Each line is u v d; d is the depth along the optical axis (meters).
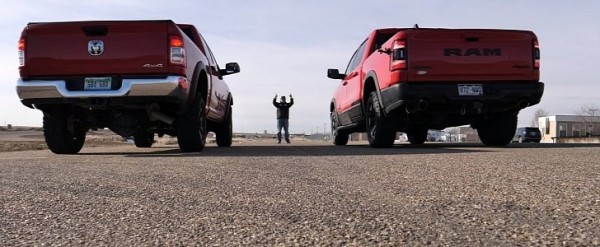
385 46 7.04
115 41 5.85
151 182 3.45
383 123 7.26
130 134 7.13
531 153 5.57
